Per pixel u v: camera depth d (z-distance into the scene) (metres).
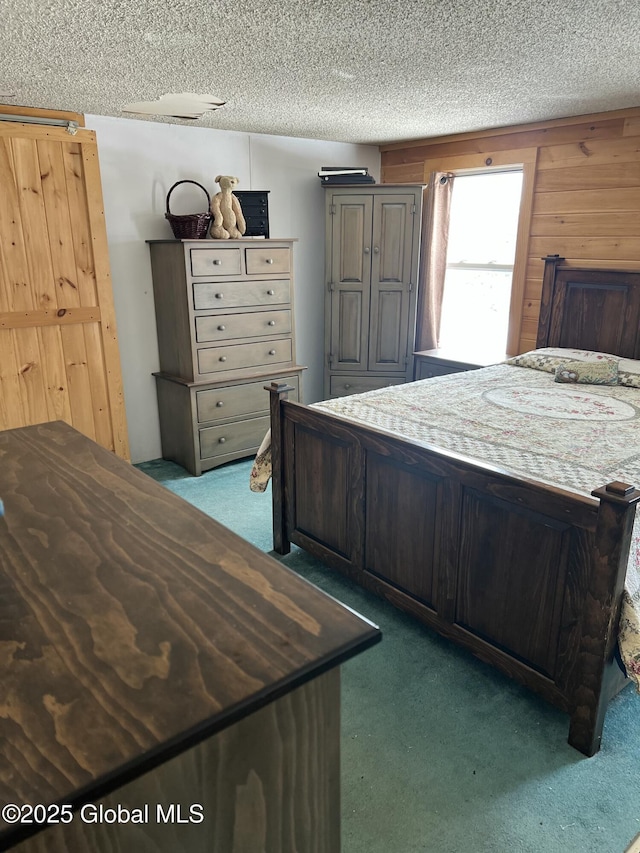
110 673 0.63
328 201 4.24
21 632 0.70
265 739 0.63
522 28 2.07
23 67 2.46
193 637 0.68
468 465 1.93
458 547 2.05
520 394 2.99
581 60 2.46
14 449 1.33
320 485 2.62
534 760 1.77
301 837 0.70
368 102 3.20
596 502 1.62
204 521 0.97
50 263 3.27
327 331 4.51
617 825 1.57
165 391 4.02
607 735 1.86
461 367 4.03
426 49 2.30
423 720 1.92
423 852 1.50
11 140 3.05
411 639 2.32
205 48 2.25
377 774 1.72
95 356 3.53
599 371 3.20
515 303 4.12
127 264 3.81
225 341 3.84
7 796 0.49
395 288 4.35
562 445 2.25
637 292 3.42
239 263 3.78
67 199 3.26
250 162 4.18
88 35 2.08
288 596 0.76
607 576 1.61
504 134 3.95
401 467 2.20
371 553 2.44
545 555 1.78
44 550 0.88
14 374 3.29
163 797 0.58
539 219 3.91
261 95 3.04
